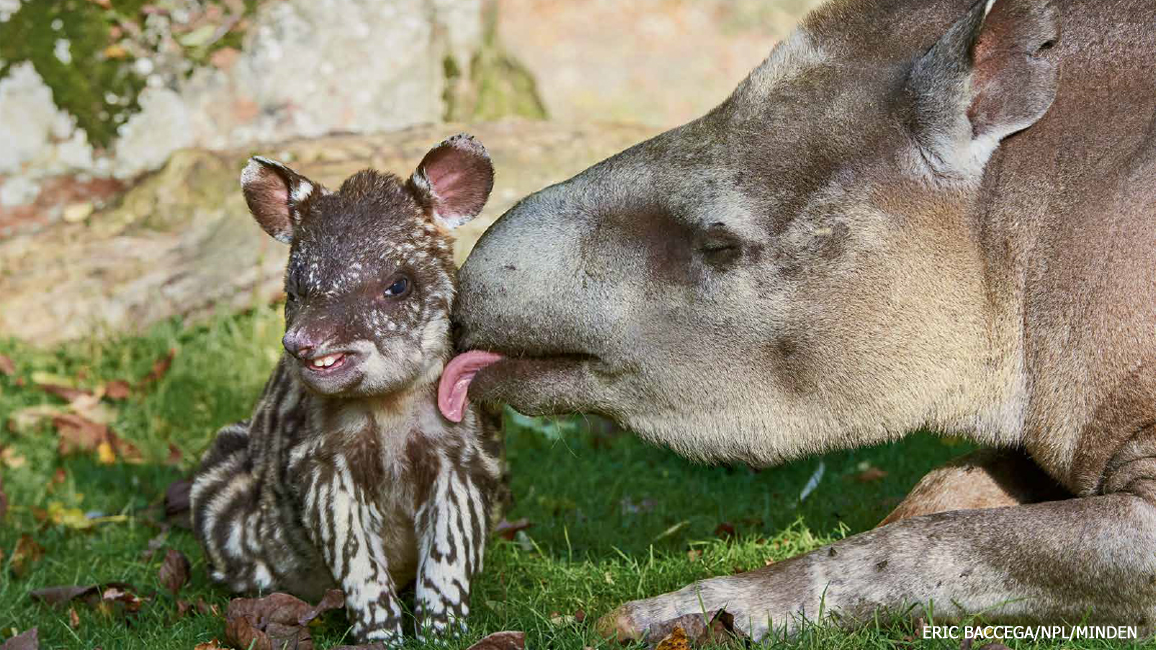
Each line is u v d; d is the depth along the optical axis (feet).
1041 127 33.22
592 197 34.01
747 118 34.01
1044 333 33.19
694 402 34.17
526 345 34.01
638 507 45.70
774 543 40.98
